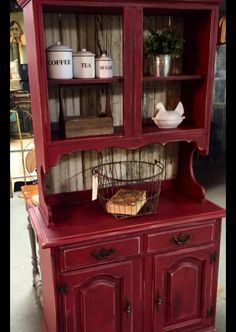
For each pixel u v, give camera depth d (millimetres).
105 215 1779
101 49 1807
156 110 1902
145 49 1735
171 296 1834
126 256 1682
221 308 2240
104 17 1770
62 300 1623
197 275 1867
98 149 1641
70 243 1553
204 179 4539
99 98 1865
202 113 1824
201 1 1633
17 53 4281
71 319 1658
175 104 2039
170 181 2131
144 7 1565
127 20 1549
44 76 1468
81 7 1509
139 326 1809
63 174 1908
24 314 2256
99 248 1620
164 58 1703
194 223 1779
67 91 1799
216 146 5059
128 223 1686
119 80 1622
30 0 1410
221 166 5062
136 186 2062
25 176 4043
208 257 1864
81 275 1620
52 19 1696
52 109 1805
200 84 1820
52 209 1859
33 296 2438
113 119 1798
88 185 1976
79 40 1761
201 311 1931
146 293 1776
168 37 1699
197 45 1815
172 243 1759
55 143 1555
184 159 2031
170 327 1886
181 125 1896
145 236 1696
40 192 1796
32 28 1456
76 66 1596
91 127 1645
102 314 1710
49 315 1832
